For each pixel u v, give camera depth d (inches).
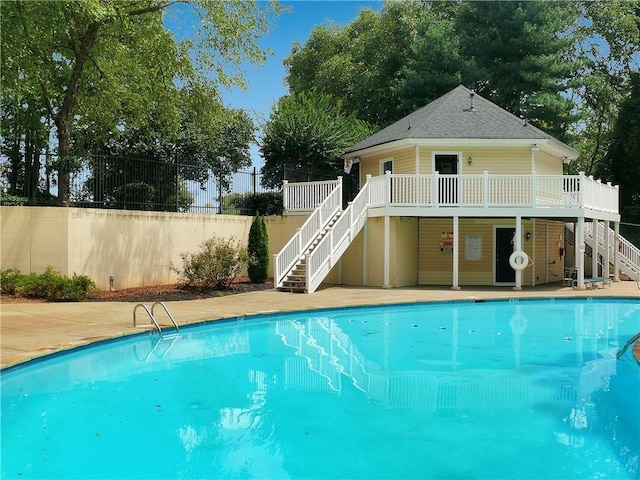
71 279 591.5
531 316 552.7
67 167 684.1
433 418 245.1
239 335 447.8
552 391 288.0
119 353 371.6
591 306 621.0
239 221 855.7
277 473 187.2
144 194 746.2
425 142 808.3
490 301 634.8
